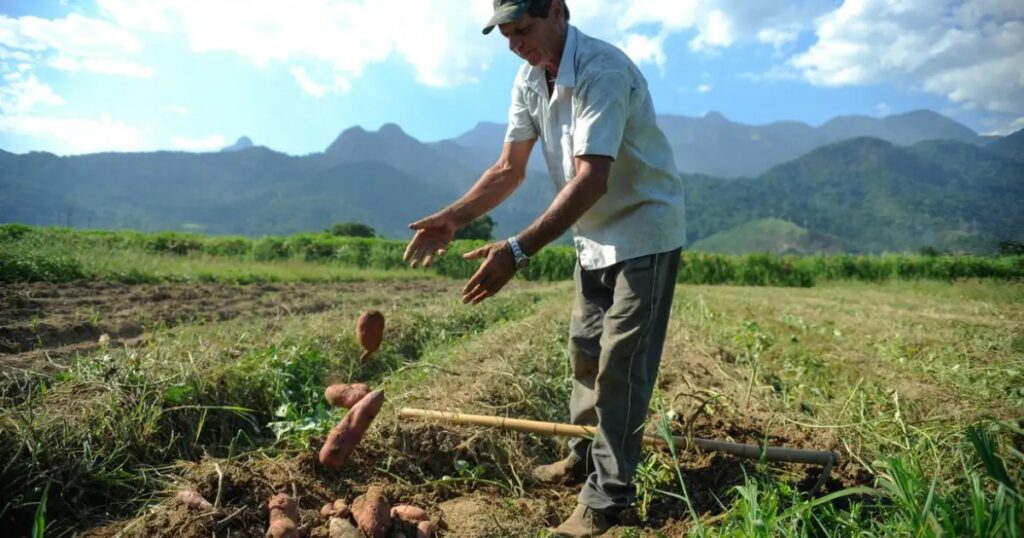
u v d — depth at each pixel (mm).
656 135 3314
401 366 6477
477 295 2918
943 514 2387
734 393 5680
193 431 4273
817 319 11930
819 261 29750
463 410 4656
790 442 4340
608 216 3363
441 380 5543
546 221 2902
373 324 3240
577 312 3754
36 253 13352
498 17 3096
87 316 8891
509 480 4016
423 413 4320
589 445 3932
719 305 13242
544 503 3775
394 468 3953
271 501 3160
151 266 15227
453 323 9461
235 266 19109
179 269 15977
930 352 7875
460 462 4012
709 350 7551
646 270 3270
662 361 6812
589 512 3373
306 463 3711
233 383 4848
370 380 6418
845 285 26797
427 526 3119
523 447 4332
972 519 2430
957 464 3570
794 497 3207
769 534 2713
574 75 3123
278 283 17422
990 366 6762
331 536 2957
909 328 10398
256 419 4797
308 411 4969
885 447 4125
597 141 2957
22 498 3230
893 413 4820
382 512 3053
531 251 2887
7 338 7434
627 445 3367
